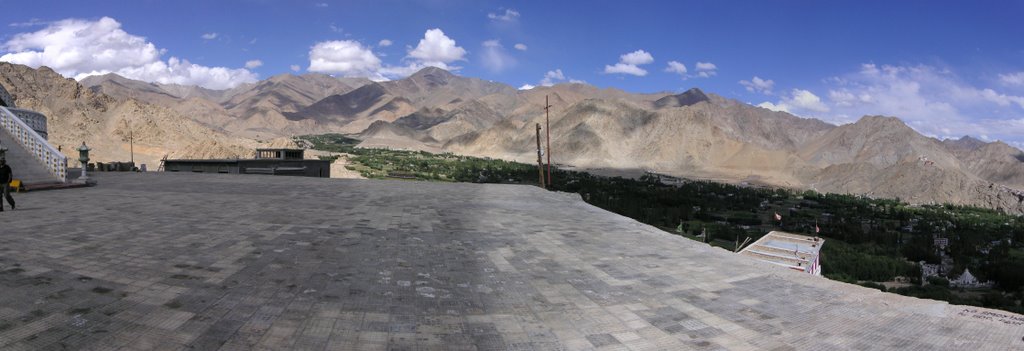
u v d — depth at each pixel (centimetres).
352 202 1958
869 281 11300
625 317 675
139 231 1166
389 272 859
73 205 1680
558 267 940
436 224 1431
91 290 692
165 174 3691
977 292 11069
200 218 1401
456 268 908
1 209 1502
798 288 831
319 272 840
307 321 613
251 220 1388
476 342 576
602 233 1339
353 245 1079
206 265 856
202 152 13962
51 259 860
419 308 680
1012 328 649
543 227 1427
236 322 599
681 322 661
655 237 1291
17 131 2525
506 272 891
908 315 701
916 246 14488
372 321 624
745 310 714
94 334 546
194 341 540
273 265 874
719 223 17012
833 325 660
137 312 616
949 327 653
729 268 959
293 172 4734
